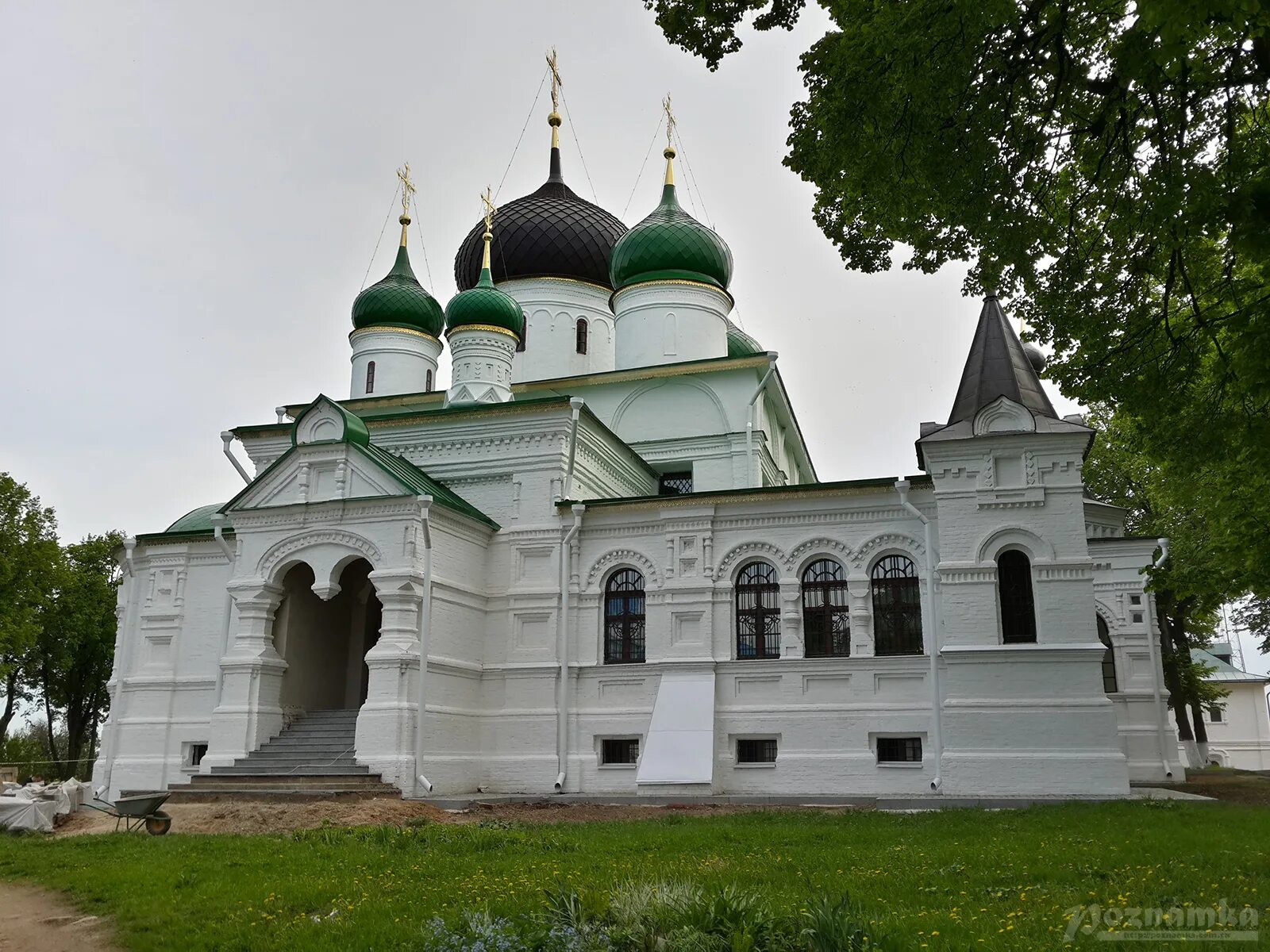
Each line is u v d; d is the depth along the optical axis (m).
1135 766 34.28
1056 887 11.26
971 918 9.64
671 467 38.44
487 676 31.00
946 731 26.53
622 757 29.91
